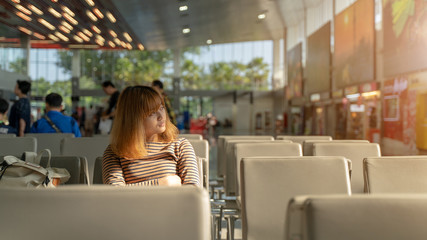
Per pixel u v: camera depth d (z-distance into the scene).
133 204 1.43
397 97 16.12
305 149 4.82
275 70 46.22
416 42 14.20
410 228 1.36
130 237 1.42
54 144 5.81
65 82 42.03
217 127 45.19
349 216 1.34
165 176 2.58
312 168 2.78
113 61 44.38
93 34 19.53
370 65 18.75
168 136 2.67
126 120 2.55
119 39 21.44
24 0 13.51
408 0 14.73
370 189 2.87
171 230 1.43
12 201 1.42
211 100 46.72
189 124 43.59
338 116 24.03
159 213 1.43
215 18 21.83
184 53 46.53
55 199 1.42
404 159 2.93
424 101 14.02
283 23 31.88
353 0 21.55
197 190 1.46
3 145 4.46
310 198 1.36
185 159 2.68
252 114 45.72
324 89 25.95
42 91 41.66
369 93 19.05
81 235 1.41
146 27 19.72
